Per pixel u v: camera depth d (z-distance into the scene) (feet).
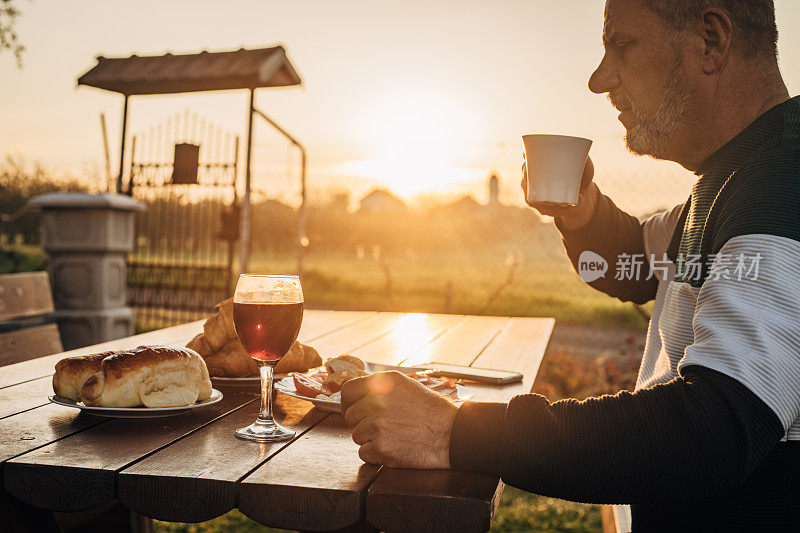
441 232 44.62
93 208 16.63
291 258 51.52
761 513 3.47
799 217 3.15
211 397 4.42
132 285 23.98
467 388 5.16
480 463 3.32
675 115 4.16
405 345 7.63
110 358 4.09
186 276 23.76
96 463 3.32
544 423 3.19
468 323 9.86
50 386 4.94
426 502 3.03
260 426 3.93
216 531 10.62
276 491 3.11
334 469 3.36
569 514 11.71
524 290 34.60
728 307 3.11
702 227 3.94
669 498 3.03
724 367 3.01
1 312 9.77
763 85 4.03
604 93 4.50
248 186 21.33
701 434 2.94
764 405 2.93
